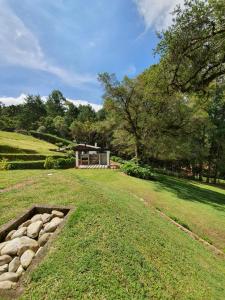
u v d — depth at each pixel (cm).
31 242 371
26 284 272
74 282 281
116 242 387
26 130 5778
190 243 625
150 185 1505
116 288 288
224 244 796
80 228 406
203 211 1115
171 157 2666
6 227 405
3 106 7388
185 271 404
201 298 340
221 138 3147
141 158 2422
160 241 482
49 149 3309
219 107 3033
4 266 318
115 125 2556
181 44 907
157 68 1137
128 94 2086
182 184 1952
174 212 1012
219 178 4044
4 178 830
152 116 2052
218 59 941
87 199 562
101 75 2045
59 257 321
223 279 470
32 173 983
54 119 6178
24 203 525
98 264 321
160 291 313
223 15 811
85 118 6481
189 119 2088
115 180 1485
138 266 346
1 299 250
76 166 2194
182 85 1067
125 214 549
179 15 884
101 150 2653
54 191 622
